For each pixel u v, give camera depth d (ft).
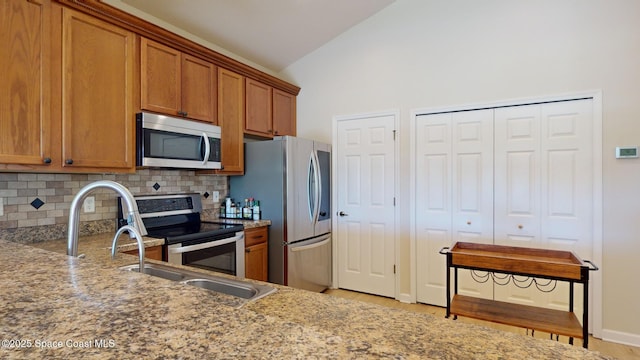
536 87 9.27
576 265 5.75
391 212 11.39
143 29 7.59
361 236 11.94
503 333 2.64
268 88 11.77
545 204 9.22
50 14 6.11
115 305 1.98
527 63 9.39
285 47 12.09
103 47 6.91
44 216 6.99
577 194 8.86
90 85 6.70
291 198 10.43
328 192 12.24
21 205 6.68
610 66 8.46
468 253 6.75
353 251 12.09
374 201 11.70
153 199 8.93
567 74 8.91
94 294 2.18
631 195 8.25
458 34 10.33
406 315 3.08
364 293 11.87
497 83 9.77
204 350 1.47
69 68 6.37
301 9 10.14
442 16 10.57
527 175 9.45
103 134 6.91
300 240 10.78
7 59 5.58
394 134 11.33
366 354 1.50
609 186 8.46
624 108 8.32
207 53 9.20
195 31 10.04
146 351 1.45
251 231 9.80
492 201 9.87
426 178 10.82
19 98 5.72
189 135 8.59
